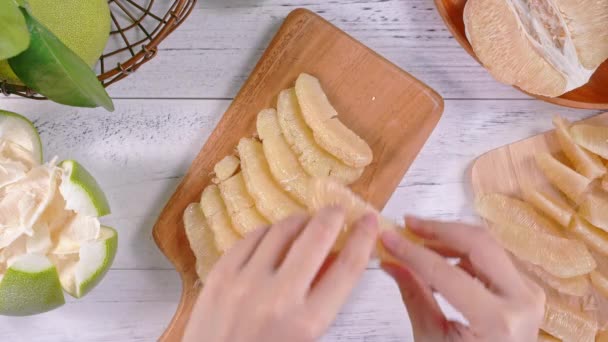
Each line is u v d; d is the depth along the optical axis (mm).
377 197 841
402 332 885
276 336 622
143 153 867
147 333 879
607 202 850
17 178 784
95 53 764
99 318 877
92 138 864
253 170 825
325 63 843
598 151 843
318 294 628
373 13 861
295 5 860
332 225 636
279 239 646
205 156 849
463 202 877
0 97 850
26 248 792
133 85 862
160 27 848
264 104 847
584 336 847
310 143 828
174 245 848
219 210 835
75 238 795
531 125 872
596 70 843
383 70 839
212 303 635
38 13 712
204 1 853
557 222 864
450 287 652
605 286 851
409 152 840
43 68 699
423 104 836
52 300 778
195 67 863
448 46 864
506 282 662
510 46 804
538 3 820
